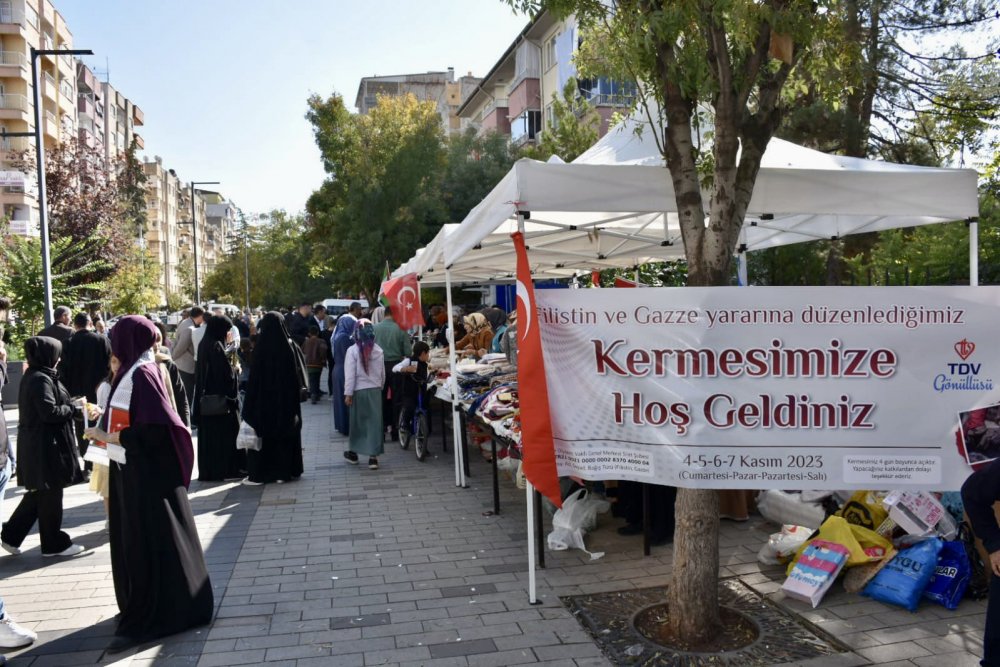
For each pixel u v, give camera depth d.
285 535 6.49
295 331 16.83
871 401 4.10
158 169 92.38
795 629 4.36
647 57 4.38
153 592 4.40
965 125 9.62
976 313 4.07
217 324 8.70
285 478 8.55
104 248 25.98
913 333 4.07
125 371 4.43
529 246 8.10
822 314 4.09
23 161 30.89
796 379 4.11
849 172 5.20
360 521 6.92
